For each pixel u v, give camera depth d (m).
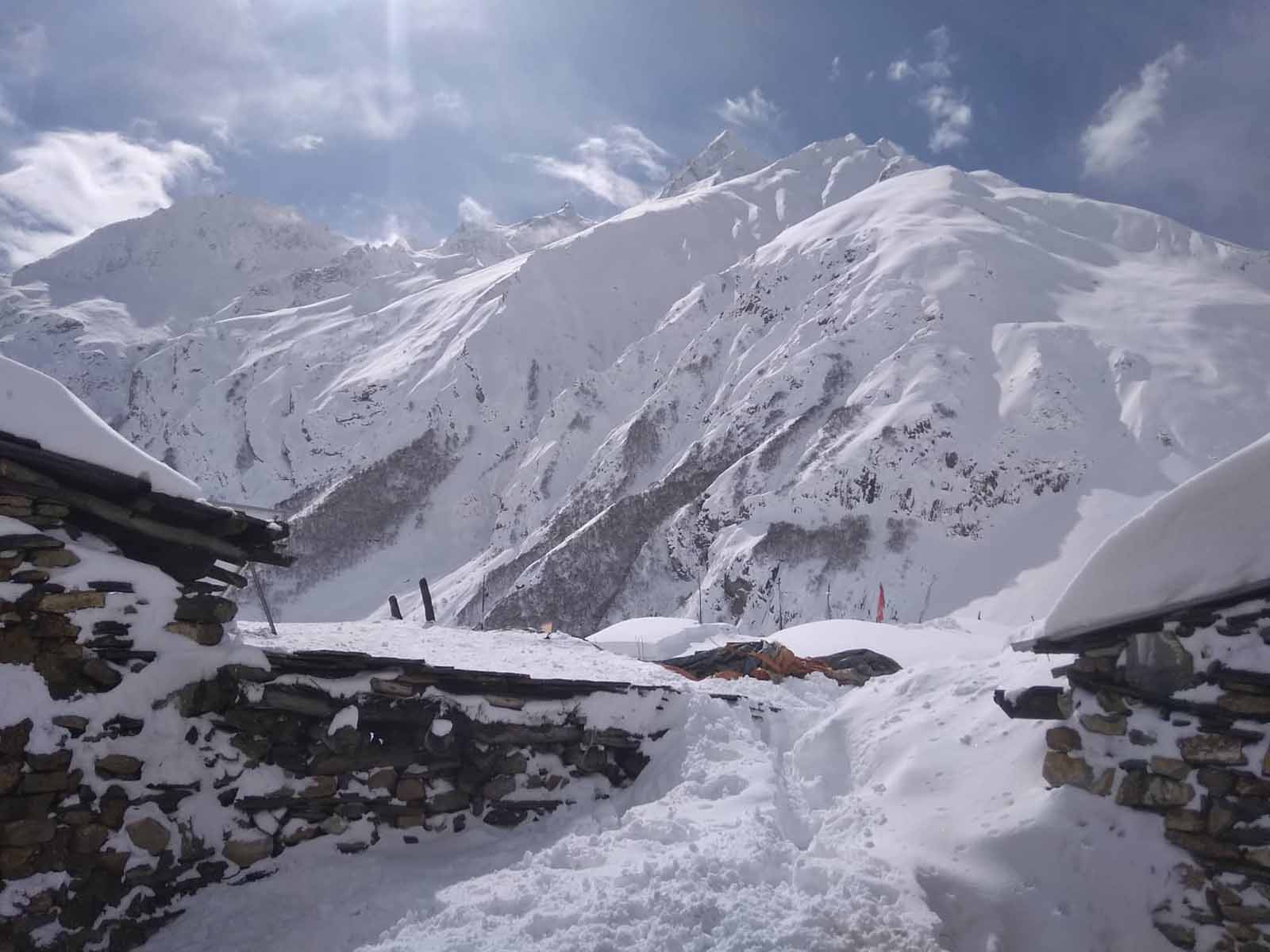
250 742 7.80
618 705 9.47
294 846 7.86
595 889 6.80
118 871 6.95
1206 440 104.44
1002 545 99.06
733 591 99.62
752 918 6.34
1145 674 7.16
